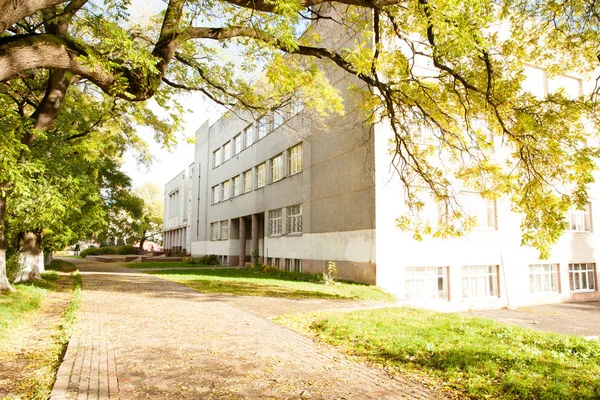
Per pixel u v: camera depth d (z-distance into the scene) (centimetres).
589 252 2342
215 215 4188
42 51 628
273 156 2895
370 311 1123
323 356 659
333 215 2106
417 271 1864
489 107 959
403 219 1238
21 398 469
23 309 1009
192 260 4053
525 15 971
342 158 2052
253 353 666
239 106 1304
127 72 732
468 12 734
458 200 1953
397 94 1080
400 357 636
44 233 1727
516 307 2000
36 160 1069
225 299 1330
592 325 1455
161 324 891
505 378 524
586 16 901
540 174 923
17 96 1333
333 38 1923
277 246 2767
